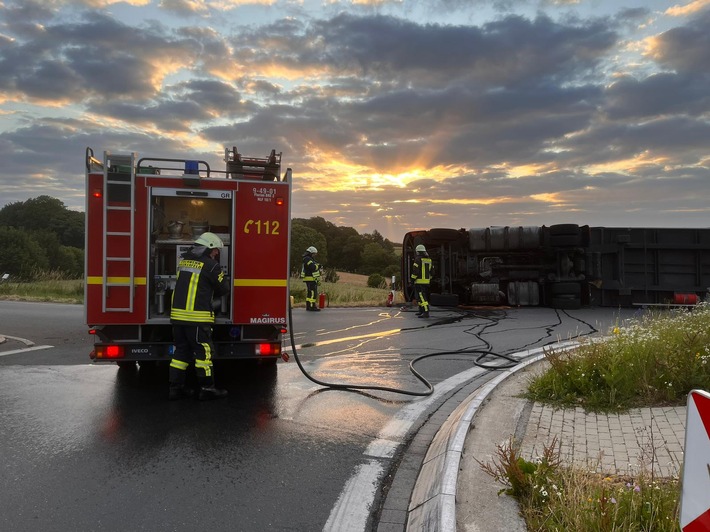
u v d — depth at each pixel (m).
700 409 1.84
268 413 5.61
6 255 56.75
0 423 5.17
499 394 5.62
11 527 3.24
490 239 16.88
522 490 3.31
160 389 6.48
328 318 13.80
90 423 5.20
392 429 5.18
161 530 3.24
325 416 5.54
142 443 4.70
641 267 16.45
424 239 17.70
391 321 13.21
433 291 18.14
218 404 5.91
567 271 16.45
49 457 4.34
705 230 16.12
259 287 6.59
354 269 109.31
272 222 6.61
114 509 3.50
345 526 3.35
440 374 7.47
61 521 3.32
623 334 6.87
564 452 4.06
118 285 6.19
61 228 86.69
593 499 2.94
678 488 3.10
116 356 6.22
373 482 4.00
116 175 6.15
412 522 3.35
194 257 6.10
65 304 16.84
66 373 7.27
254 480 4.00
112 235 6.16
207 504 3.60
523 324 12.61
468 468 3.77
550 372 5.79
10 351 8.85
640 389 5.27
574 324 12.54
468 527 2.97
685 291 16.09
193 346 6.01
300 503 3.65
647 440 4.25
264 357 6.62
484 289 16.78
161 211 6.91
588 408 5.04
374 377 7.27
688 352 5.62
